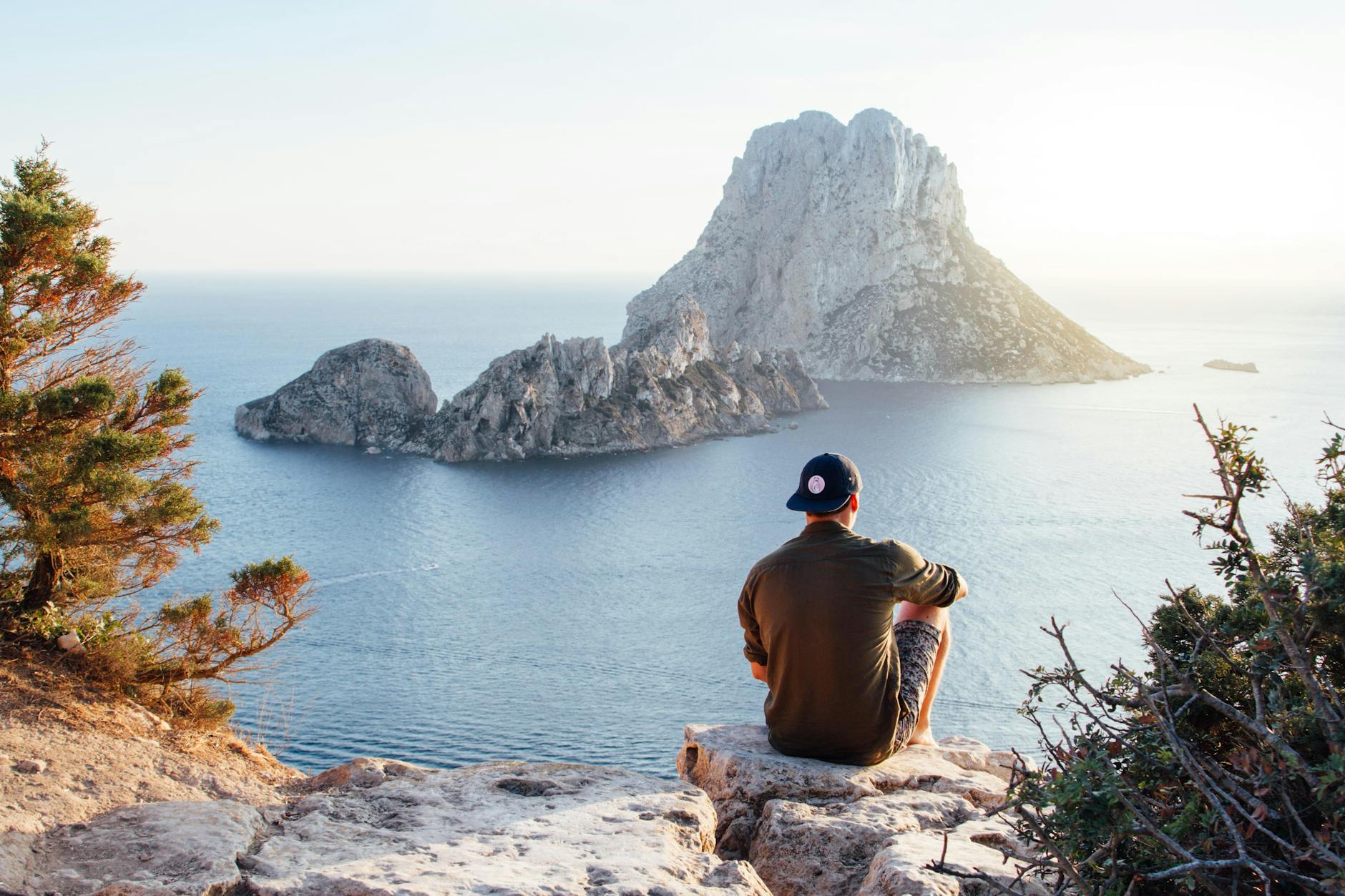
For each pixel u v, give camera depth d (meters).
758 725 6.83
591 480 180.50
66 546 10.28
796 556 5.88
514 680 82.56
